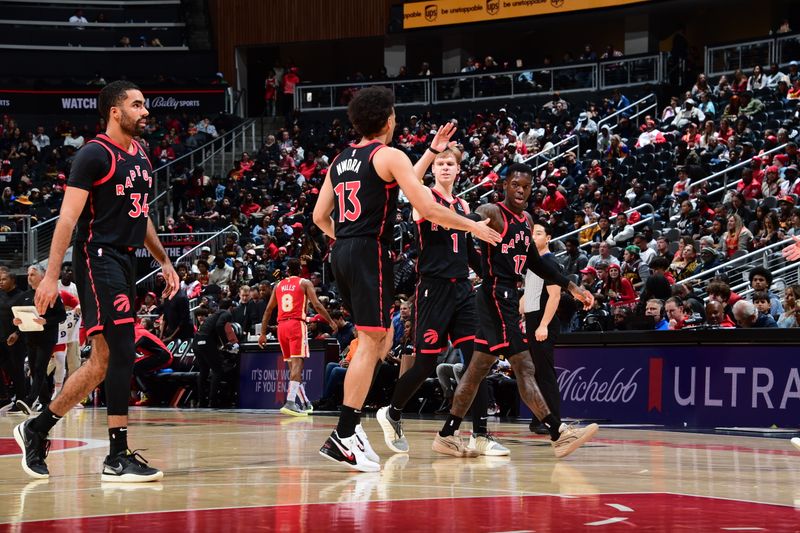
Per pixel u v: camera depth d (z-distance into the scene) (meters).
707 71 20.23
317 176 21.14
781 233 11.08
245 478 3.86
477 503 3.09
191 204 21.20
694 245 11.81
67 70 26.17
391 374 10.46
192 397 12.80
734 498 3.27
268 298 12.84
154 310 14.77
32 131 24.80
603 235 13.42
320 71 29.41
